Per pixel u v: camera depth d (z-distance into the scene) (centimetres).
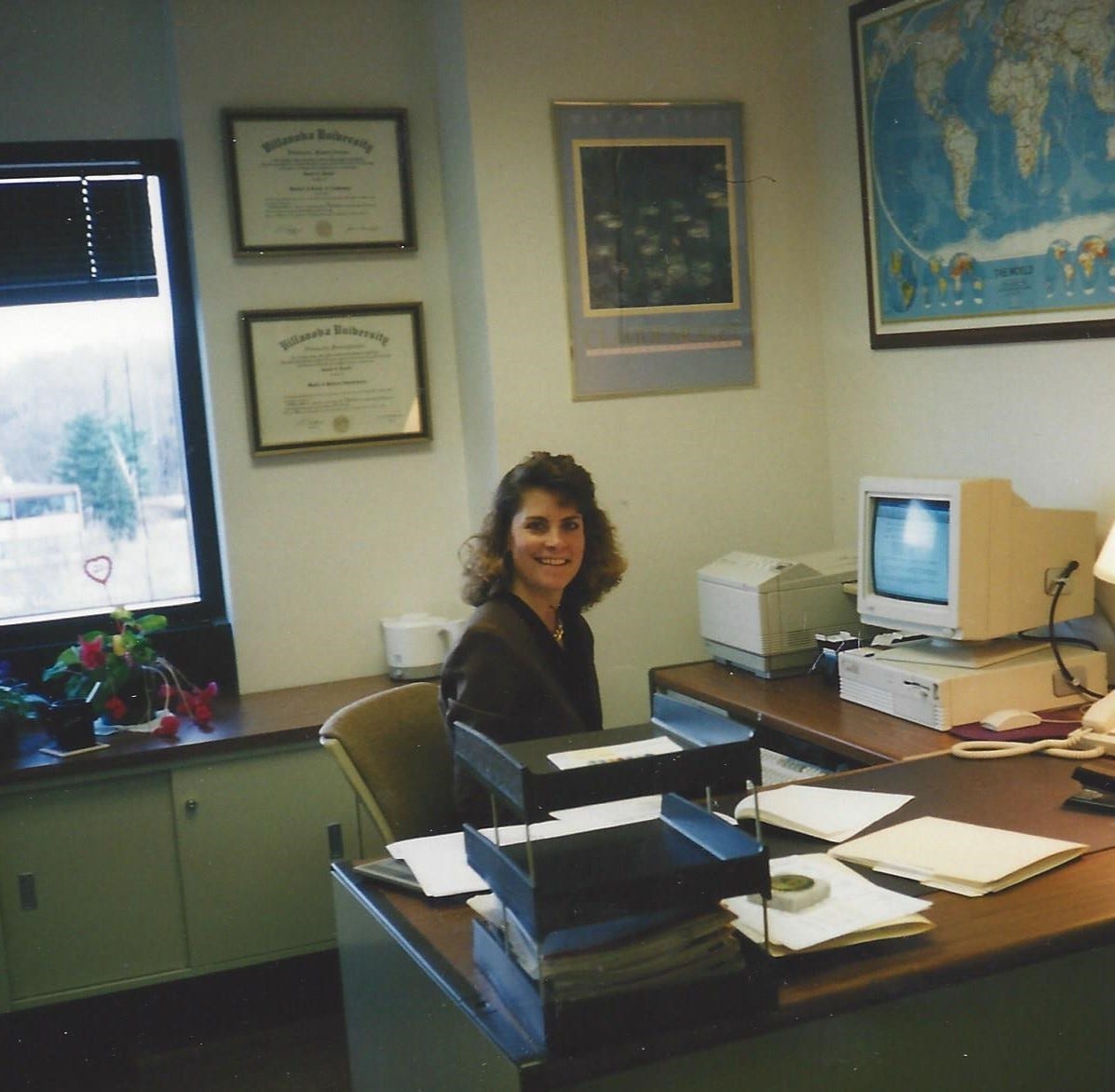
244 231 373
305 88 378
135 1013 358
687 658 390
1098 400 302
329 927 352
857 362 383
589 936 152
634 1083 155
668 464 384
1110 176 290
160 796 339
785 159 389
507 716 240
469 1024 161
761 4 384
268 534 384
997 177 321
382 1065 201
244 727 347
